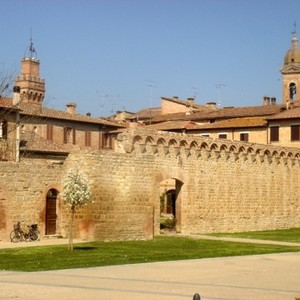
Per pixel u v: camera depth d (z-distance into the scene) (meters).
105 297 18.50
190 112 92.88
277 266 28.27
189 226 49.84
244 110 84.06
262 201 57.16
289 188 60.56
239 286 21.66
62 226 40.72
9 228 37.81
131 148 45.00
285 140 71.69
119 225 41.31
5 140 52.75
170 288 20.62
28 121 69.50
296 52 122.94
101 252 32.44
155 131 47.06
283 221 59.56
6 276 22.83
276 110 79.94
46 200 40.06
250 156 55.91
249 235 50.50
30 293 19.00
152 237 43.78
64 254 30.94
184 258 30.98
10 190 38.00
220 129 76.94
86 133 78.25
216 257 31.95
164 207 65.12
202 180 51.00
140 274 24.08
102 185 40.38
